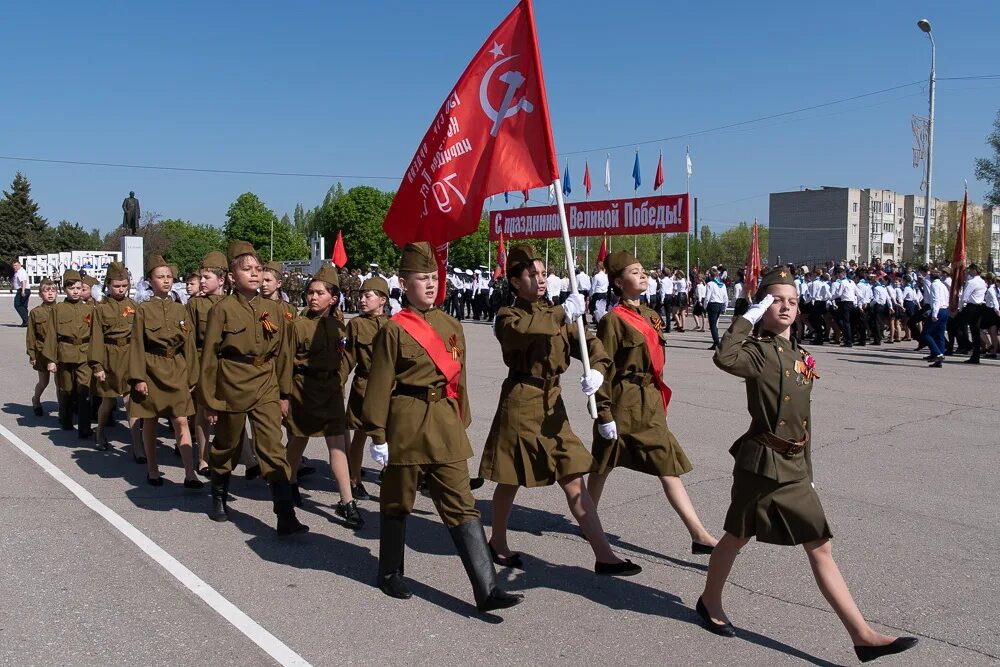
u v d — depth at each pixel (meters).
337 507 6.04
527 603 4.47
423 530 5.79
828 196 80.44
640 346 5.08
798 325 22.12
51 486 6.89
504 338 4.69
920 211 85.94
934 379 13.16
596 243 74.69
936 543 5.37
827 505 6.21
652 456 5.11
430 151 5.62
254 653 3.86
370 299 6.41
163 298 7.05
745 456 3.82
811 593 4.59
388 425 4.39
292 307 7.22
